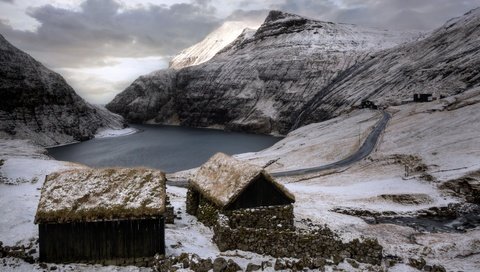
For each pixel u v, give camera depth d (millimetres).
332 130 135625
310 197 57531
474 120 86188
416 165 69625
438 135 84812
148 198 26031
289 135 159125
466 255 32875
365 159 87062
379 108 161750
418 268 27656
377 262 27625
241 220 33469
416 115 114938
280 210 34562
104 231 25109
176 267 23578
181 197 49938
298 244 27578
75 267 24375
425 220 47438
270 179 34281
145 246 25531
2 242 26156
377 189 61062
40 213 24391
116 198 25797
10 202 36250
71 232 24797
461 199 52781
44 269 23766
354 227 41906
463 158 64562
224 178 35812
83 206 25078
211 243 30156
